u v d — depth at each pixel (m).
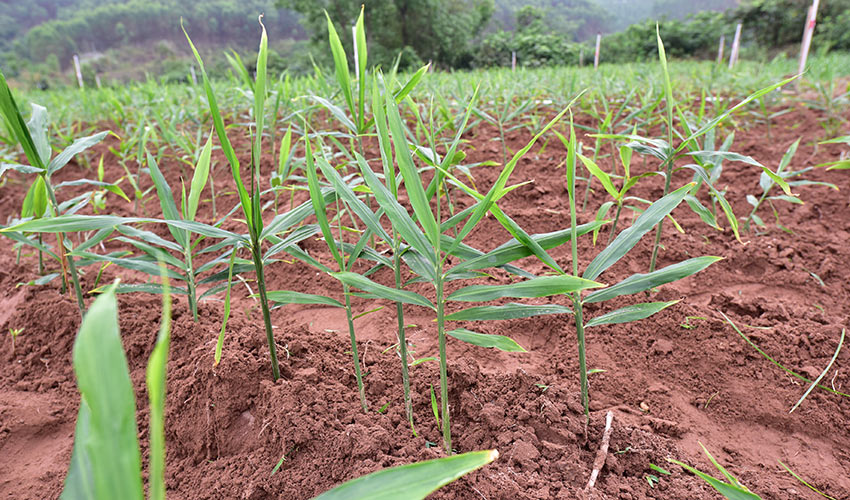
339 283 2.43
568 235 1.21
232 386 1.54
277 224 1.32
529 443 1.34
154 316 1.99
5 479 1.45
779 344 1.81
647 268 2.40
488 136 4.11
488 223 2.78
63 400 1.77
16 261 2.69
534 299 2.14
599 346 1.88
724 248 2.47
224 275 1.40
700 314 1.96
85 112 5.23
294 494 1.27
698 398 1.65
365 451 1.30
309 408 1.45
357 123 1.67
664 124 3.86
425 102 4.85
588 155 3.67
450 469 0.62
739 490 0.89
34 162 1.53
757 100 4.09
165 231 3.10
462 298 1.11
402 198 2.94
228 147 1.12
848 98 4.09
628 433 1.41
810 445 1.48
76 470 0.62
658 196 3.05
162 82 6.55
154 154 4.03
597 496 1.23
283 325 2.05
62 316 2.03
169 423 1.56
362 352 1.83
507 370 1.79
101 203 2.45
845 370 1.69
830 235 2.58
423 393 1.60
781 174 2.39
